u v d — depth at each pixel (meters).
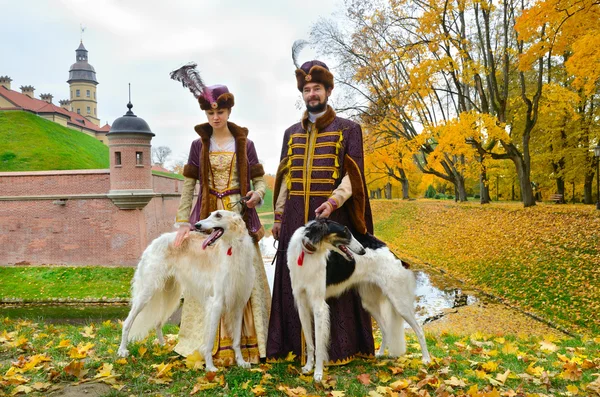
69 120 69.50
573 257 15.20
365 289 4.30
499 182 44.34
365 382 3.63
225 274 3.83
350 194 3.88
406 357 4.45
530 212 21.88
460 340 6.53
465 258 20.02
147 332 4.43
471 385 3.73
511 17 24.16
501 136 20.03
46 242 20.28
